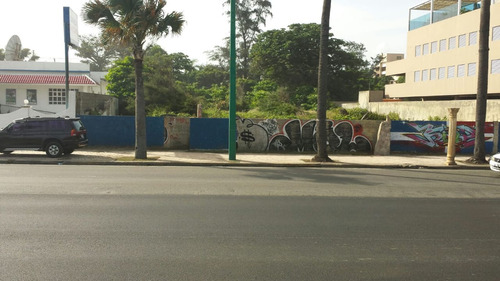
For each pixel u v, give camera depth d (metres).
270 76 54.62
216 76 63.22
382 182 12.14
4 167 14.37
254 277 4.67
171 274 4.71
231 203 8.59
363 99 45.66
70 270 4.77
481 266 5.15
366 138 21.66
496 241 6.21
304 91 48.91
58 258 5.17
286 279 4.63
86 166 15.21
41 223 6.78
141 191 9.80
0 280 4.45
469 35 37.12
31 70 36.88
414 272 4.91
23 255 5.27
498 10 33.31
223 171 14.27
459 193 10.38
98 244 5.74
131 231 6.39
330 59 55.25
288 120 21.34
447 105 29.69
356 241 6.10
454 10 41.28
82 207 7.98
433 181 12.60
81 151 19.67
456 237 6.38
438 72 41.28
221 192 9.87
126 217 7.25
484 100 17.61
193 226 6.74
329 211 8.00
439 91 40.84
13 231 6.31
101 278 4.55
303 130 21.38
